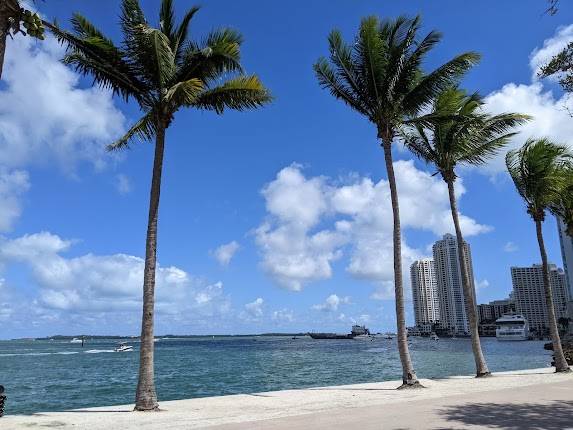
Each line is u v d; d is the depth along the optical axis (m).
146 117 16.77
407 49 20.11
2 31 9.20
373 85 20.30
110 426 11.96
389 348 147.38
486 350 102.94
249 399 17.31
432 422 10.97
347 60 20.59
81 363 78.19
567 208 27.25
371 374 46.69
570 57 9.25
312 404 15.48
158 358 92.00
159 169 16.25
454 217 24.69
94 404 29.20
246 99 16.86
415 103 20.48
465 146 23.52
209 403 16.39
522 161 25.05
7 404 29.34
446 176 24.50
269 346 182.75
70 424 12.36
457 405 13.66
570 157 24.78
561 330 153.38
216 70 16.44
